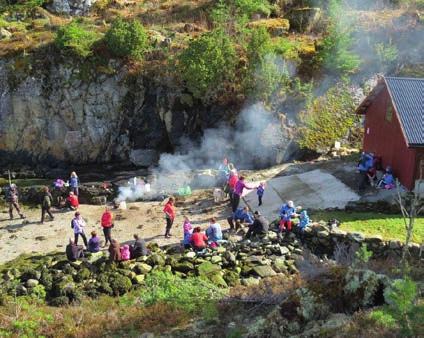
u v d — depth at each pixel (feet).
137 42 107.65
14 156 109.91
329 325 38.73
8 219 82.17
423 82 76.02
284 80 103.35
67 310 54.24
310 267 47.70
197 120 104.73
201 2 132.36
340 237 63.93
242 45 107.96
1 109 108.78
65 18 130.82
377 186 78.28
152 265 62.49
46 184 96.43
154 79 106.11
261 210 77.61
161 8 132.36
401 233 65.00
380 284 41.29
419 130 70.85
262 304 48.73
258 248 64.64
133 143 108.17
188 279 53.57
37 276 62.03
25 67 108.06
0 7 130.00
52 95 107.76
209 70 101.30
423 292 42.91
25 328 49.96
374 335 35.76
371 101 84.53
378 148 83.41
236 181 77.82
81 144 108.17
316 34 119.85
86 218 81.51
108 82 107.45
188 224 68.44
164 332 47.32
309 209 74.59
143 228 77.05
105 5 134.10
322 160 93.50
